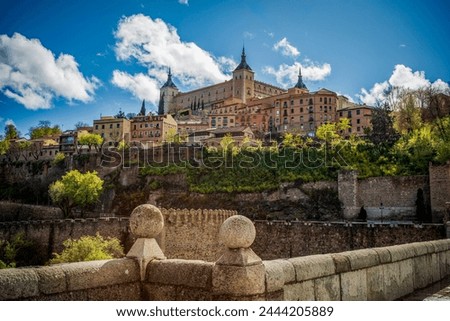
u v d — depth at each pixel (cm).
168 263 688
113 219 5750
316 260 779
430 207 5741
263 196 7575
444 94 8538
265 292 628
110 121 13500
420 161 6450
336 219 6488
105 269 639
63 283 577
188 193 8619
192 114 18700
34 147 12506
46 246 5847
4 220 8994
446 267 1421
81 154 10925
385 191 6253
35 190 11112
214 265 638
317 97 12888
